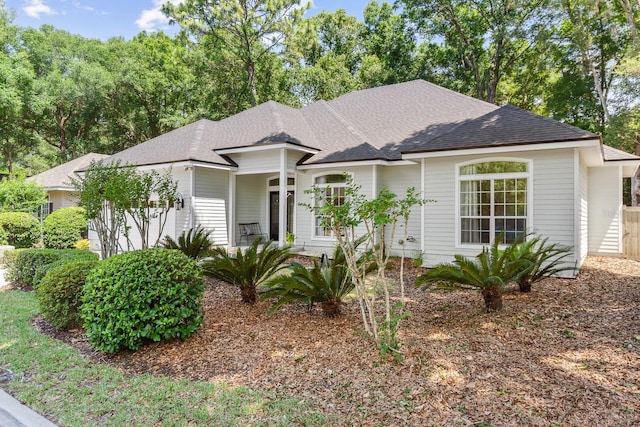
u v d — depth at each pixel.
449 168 10.23
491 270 5.93
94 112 32.22
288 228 15.77
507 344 4.77
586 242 12.21
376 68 29.17
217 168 14.18
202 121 17.05
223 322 5.94
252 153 14.21
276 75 30.08
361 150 12.74
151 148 16.31
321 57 33.97
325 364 4.32
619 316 5.81
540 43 22.23
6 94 24.20
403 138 13.41
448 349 4.61
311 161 13.25
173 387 3.92
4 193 15.91
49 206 20.92
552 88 24.39
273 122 14.77
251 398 3.64
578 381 3.76
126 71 30.23
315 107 17.38
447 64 28.53
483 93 27.92
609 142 18.47
